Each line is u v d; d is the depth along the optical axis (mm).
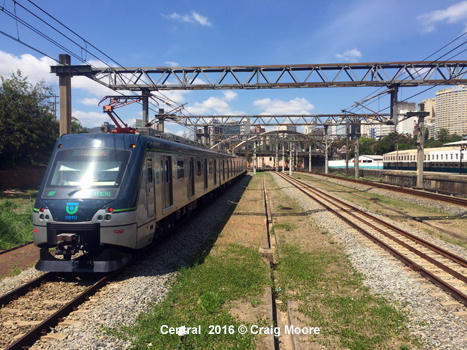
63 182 7352
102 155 7652
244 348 4566
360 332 5059
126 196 7219
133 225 7285
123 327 4945
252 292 6484
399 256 8383
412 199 20344
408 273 7316
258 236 11602
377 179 39312
